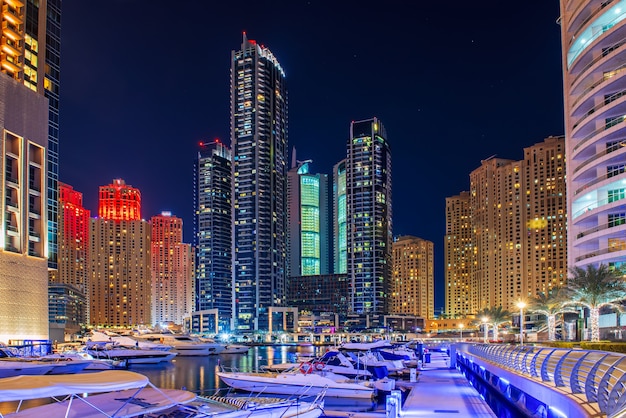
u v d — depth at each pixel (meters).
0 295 93.19
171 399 24.78
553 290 99.81
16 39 108.69
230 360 138.88
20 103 101.62
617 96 85.25
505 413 38.28
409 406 39.56
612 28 83.38
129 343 124.38
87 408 23.00
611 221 84.62
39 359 68.75
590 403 20.06
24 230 100.12
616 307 80.50
